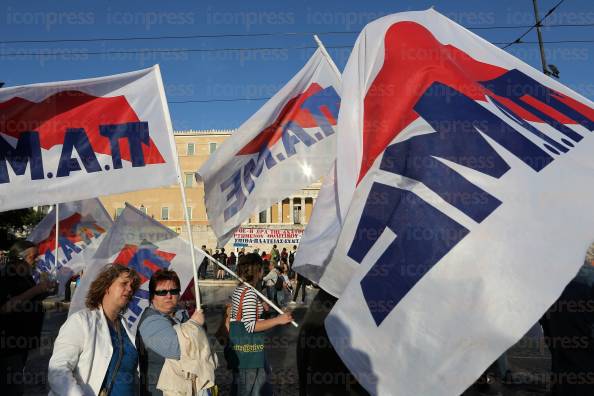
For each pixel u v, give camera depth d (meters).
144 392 3.36
